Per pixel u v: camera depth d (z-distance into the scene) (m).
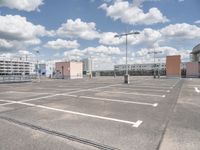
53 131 5.33
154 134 4.98
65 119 6.55
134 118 6.58
